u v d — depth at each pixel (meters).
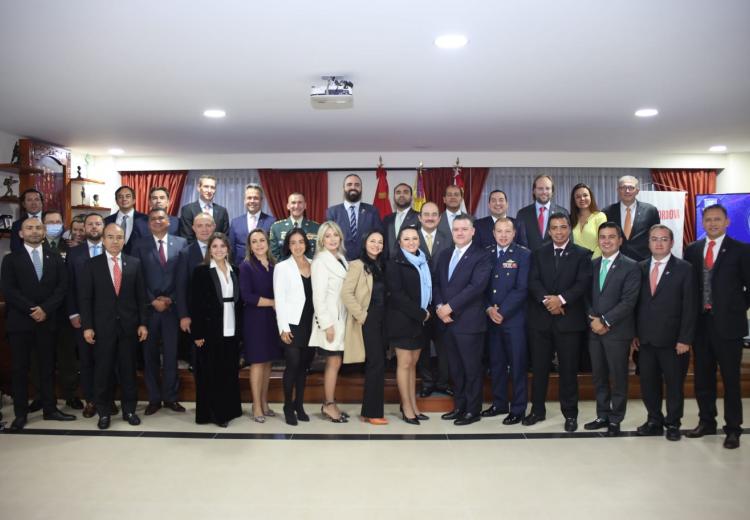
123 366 4.18
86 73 4.02
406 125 5.77
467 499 2.89
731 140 6.64
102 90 4.46
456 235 4.08
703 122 5.64
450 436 3.88
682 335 3.65
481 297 4.09
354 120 5.54
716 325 3.63
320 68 3.92
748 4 2.90
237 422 4.21
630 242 4.89
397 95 4.63
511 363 4.16
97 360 4.06
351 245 5.16
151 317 4.41
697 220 6.86
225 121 5.56
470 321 4.07
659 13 3.01
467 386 4.14
